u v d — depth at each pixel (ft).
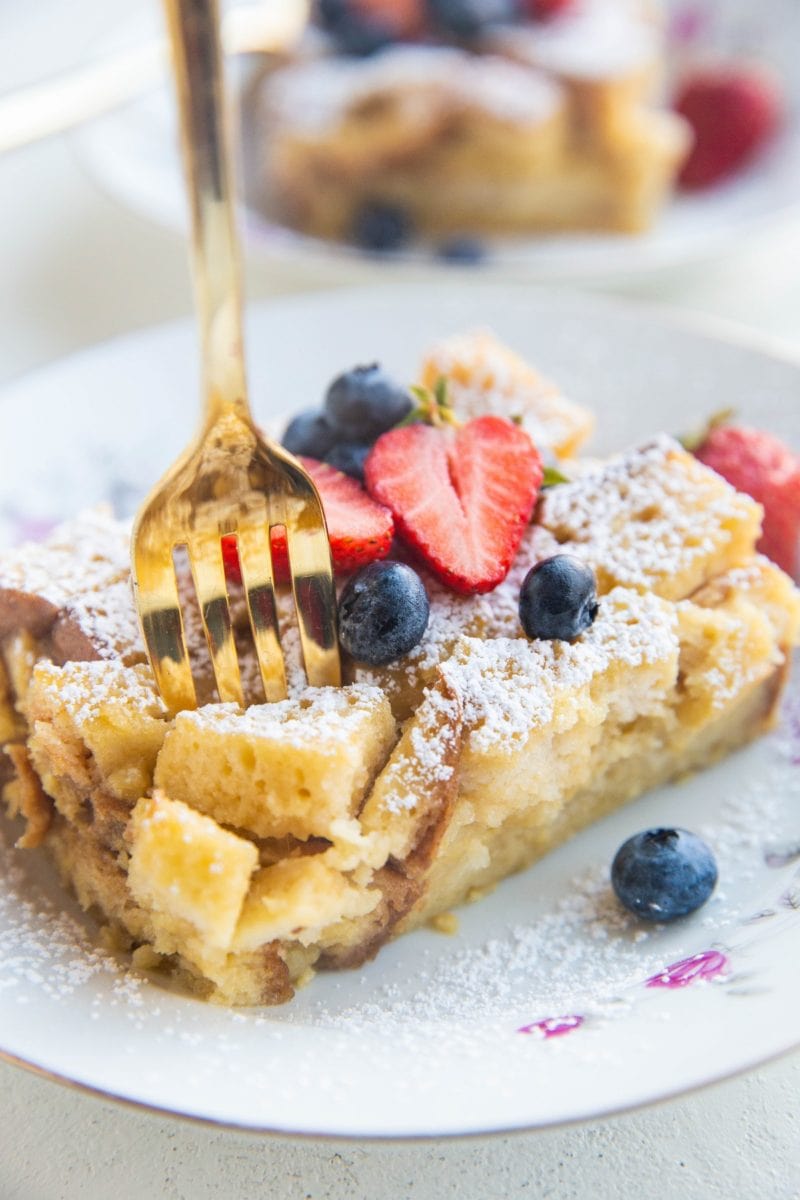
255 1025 0.97
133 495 1.31
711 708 1.12
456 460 1.11
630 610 1.09
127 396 1.35
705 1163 0.94
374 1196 0.93
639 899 1.04
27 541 1.27
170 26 0.95
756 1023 0.93
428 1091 0.91
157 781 1.02
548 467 1.16
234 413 1.01
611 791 1.13
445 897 1.07
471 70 1.74
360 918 1.02
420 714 1.03
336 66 1.77
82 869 1.04
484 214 1.75
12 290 1.64
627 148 1.70
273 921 0.98
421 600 1.05
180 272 1.67
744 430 1.26
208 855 0.97
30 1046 0.92
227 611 1.03
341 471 1.12
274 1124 0.88
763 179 1.81
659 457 1.16
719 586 1.14
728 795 1.15
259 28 1.75
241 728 1.00
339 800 0.99
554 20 1.83
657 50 1.80
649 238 1.72
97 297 1.64
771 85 1.82
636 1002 0.98
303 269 1.55
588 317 1.39
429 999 1.01
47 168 1.87
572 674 1.05
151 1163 0.95
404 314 1.41
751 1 1.93
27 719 1.08
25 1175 0.94
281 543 1.05
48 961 0.99
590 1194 0.93
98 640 1.07
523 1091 0.90
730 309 1.64
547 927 1.06
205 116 0.96
